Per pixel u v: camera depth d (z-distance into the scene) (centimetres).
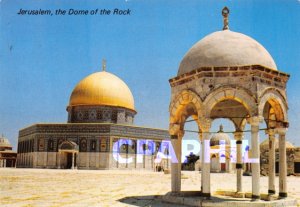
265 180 4906
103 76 7669
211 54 1962
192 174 5491
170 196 2042
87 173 5147
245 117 2302
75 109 7469
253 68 1848
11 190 2858
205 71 1898
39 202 2022
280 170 2041
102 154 6762
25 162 7625
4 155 9838
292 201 1884
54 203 1975
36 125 7150
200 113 1891
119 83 7738
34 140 7144
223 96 1881
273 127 2144
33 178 4247
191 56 2061
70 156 7100
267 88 1902
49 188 3078
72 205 1891
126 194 2566
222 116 2462
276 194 2312
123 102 7575
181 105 2073
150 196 2417
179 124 2138
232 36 2038
